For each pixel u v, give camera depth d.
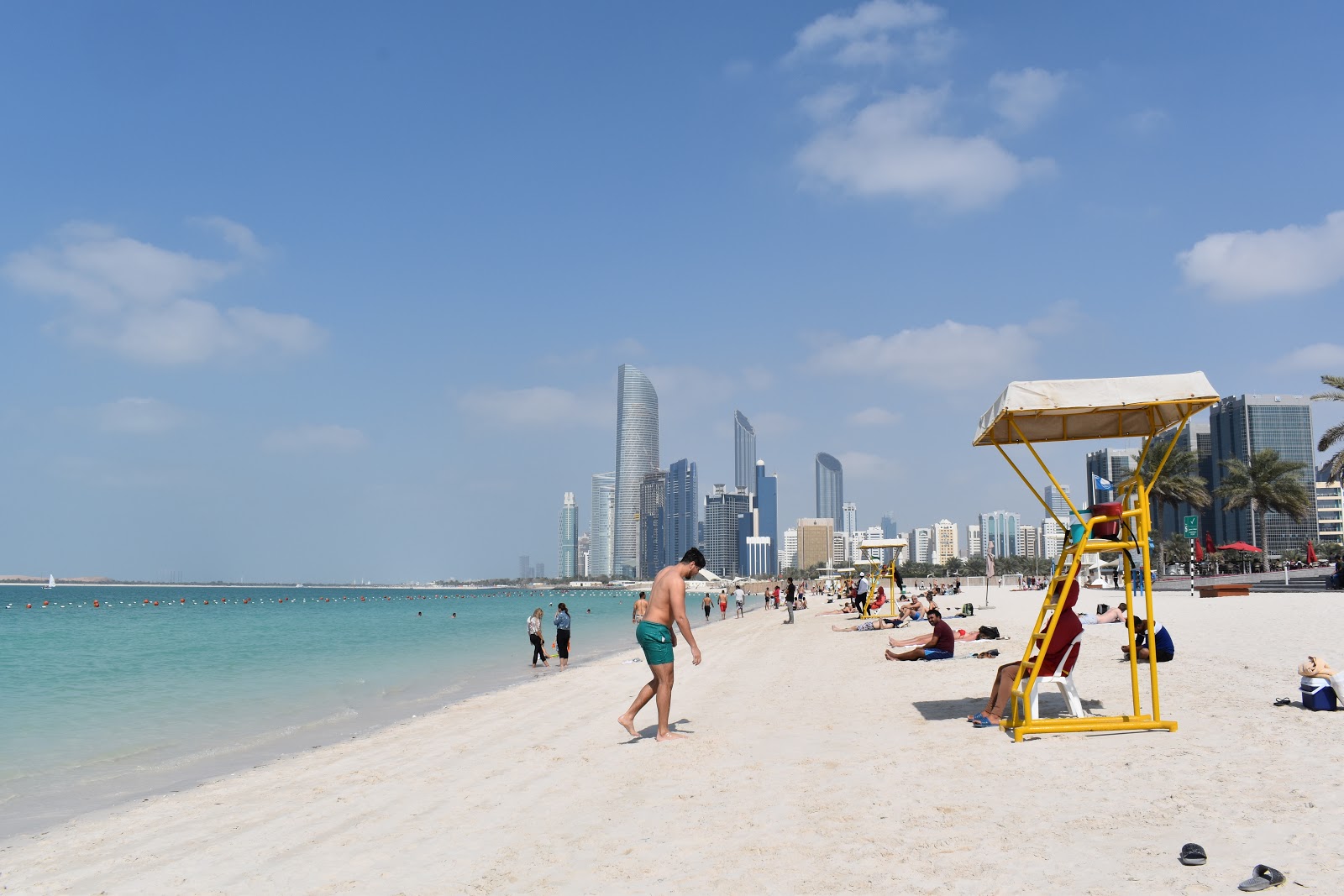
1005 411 8.09
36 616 77.62
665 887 4.79
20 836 7.27
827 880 4.69
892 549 40.41
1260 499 67.94
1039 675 8.74
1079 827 5.30
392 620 66.69
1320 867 4.31
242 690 18.70
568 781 7.92
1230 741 7.46
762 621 50.00
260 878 5.57
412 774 8.81
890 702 11.67
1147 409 8.61
